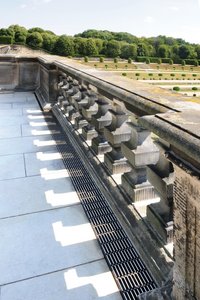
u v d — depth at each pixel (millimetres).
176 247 1459
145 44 91500
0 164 3848
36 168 3719
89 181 3330
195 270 1331
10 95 8555
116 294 1851
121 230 2447
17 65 8867
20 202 2945
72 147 4406
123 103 2434
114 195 2764
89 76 3225
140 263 2074
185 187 1281
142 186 2514
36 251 2254
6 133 5133
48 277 2004
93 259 2156
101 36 105250
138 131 2344
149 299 1683
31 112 6594
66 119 5473
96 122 3549
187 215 1315
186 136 1176
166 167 1923
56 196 3043
